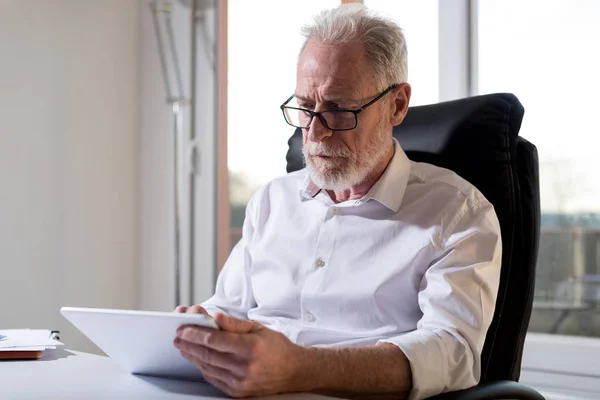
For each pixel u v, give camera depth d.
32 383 1.04
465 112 1.50
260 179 2.85
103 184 2.87
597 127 2.19
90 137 2.82
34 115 2.62
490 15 2.35
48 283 2.66
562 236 2.27
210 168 2.90
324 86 1.44
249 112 2.85
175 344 0.98
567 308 2.27
